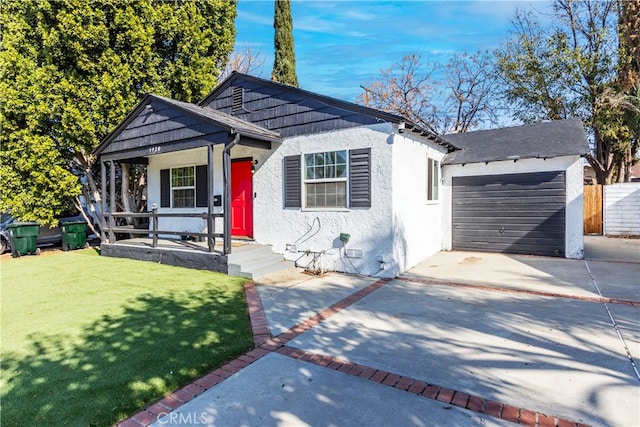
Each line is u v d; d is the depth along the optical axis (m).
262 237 8.98
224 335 4.22
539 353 3.62
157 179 11.62
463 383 3.08
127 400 2.87
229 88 9.73
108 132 10.77
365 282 6.84
